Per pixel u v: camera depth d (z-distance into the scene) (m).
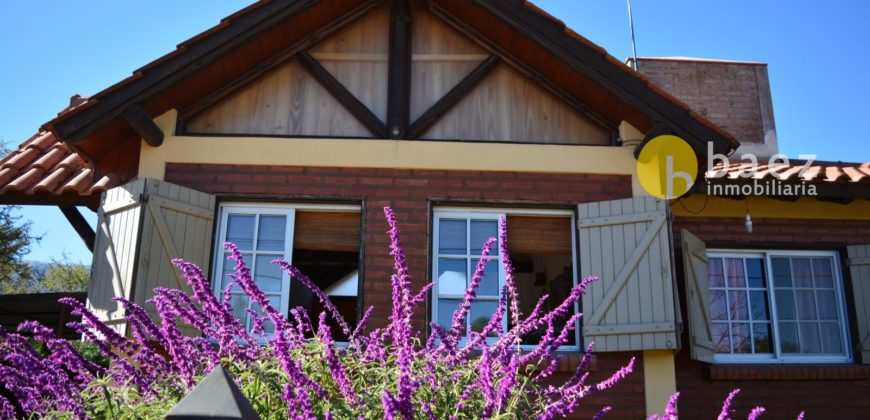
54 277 29.70
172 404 2.97
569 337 7.71
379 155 7.63
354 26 8.27
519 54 8.00
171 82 7.30
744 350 8.68
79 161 8.11
